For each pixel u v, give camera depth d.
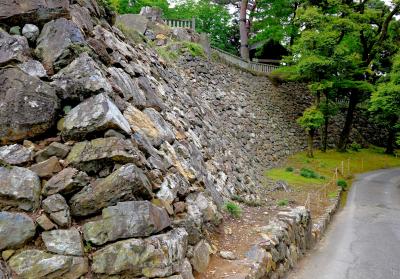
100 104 5.16
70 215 4.62
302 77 29.72
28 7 5.70
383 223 14.38
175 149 7.66
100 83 5.47
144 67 9.50
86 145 4.98
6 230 4.24
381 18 30.30
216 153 11.73
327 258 10.03
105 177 4.86
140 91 7.56
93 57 6.08
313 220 12.94
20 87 5.03
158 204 5.39
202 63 21.92
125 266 4.40
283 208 10.85
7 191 4.45
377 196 20.05
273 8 36.19
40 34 5.76
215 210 7.67
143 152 5.89
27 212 4.47
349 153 32.22
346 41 29.30
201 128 11.71
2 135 4.82
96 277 4.36
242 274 5.77
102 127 5.06
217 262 6.20
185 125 9.80
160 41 21.12
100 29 7.47
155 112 7.68
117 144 4.98
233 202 9.70
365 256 10.28
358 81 28.86
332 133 33.81
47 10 5.82
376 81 33.62
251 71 28.61
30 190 4.54
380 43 30.41
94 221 4.62
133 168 4.88
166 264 4.67
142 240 4.60
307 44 26.17
